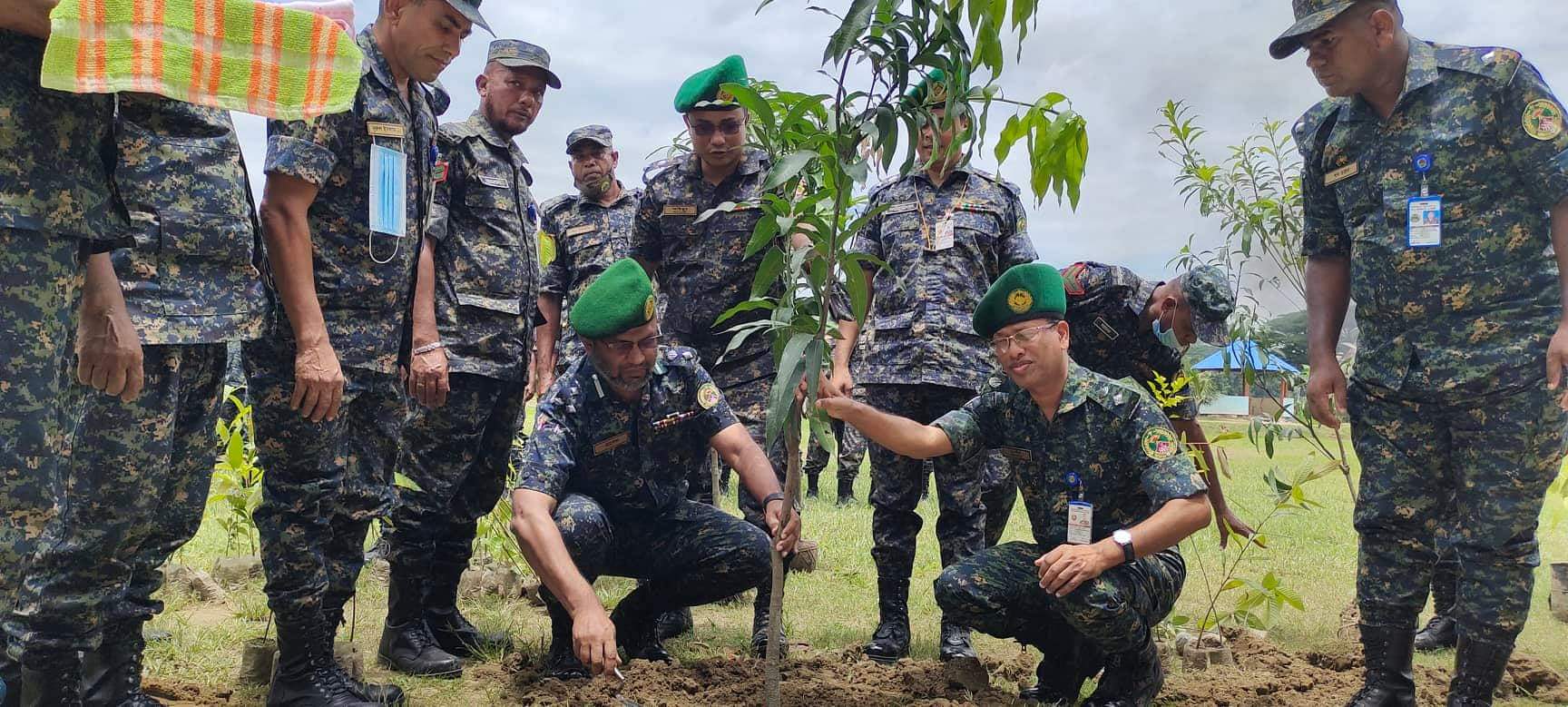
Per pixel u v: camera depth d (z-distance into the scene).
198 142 2.56
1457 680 3.20
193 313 2.51
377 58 3.08
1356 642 4.11
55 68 1.65
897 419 3.36
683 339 4.45
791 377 2.30
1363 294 3.31
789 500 2.66
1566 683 3.61
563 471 3.40
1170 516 3.04
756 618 3.90
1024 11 2.19
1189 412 4.08
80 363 2.21
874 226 4.36
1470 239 3.07
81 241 2.03
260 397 2.94
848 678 3.61
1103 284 4.09
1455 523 3.55
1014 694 3.50
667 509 3.77
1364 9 3.07
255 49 1.77
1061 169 2.45
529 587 4.81
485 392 3.82
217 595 4.60
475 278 3.81
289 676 3.08
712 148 4.22
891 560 4.07
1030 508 3.49
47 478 1.90
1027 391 3.40
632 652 3.82
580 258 6.62
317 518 3.02
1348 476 4.26
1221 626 4.30
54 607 2.45
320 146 2.82
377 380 3.18
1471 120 3.03
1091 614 3.03
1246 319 4.86
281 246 2.78
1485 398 3.09
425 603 3.95
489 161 3.91
